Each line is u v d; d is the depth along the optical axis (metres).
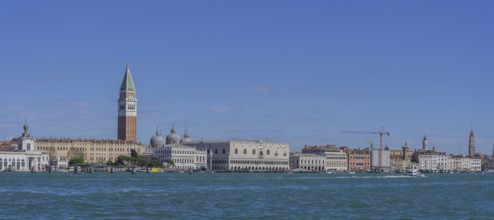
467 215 144.50
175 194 197.88
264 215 140.25
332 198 190.88
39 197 180.50
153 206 157.62
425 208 159.75
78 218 132.38
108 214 139.38
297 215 140.88
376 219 135.25
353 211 150.75
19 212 141.50
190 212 144.75
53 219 130.50
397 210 154.12
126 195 191.38
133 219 132.12
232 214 141.62
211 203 167.12
